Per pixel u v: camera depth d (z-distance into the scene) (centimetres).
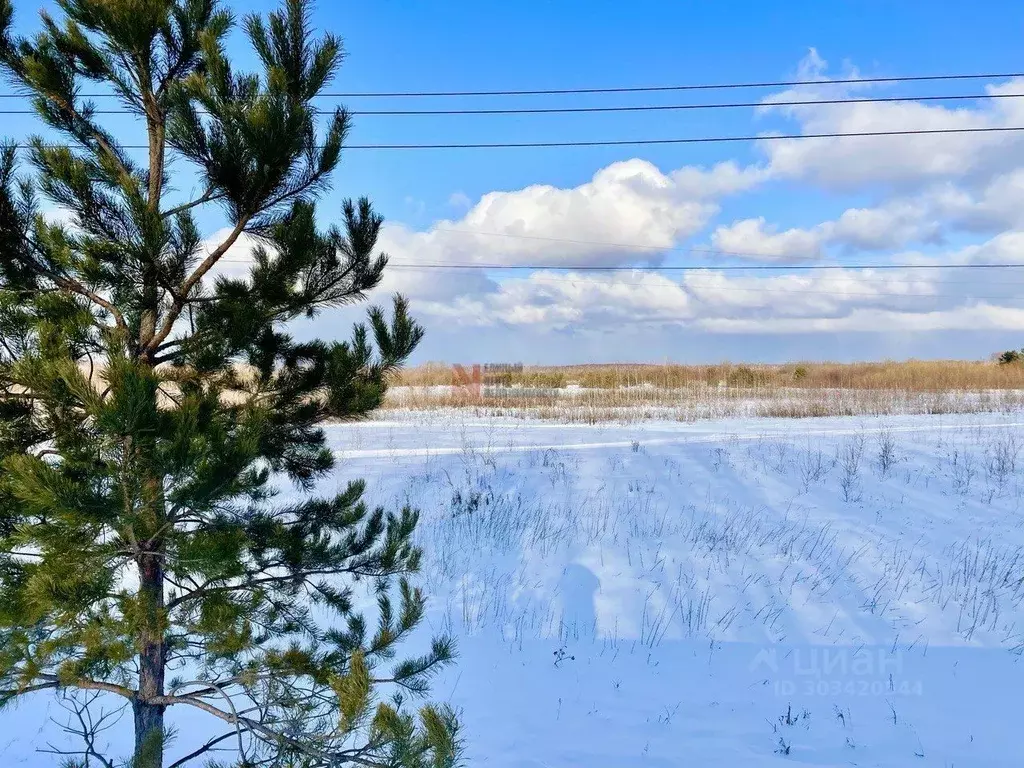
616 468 1248
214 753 434
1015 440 1451
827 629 682
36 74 294
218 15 330
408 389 2619
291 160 285
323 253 324
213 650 297
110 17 278
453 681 583
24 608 253
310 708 292
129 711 515
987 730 505
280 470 380
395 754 248
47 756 439
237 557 270
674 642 661
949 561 829
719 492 1106
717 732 506
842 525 958
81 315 272
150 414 231
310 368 355
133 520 249
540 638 666
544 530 918
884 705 545
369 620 646
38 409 294
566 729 510
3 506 280
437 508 1011
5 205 277
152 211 270
